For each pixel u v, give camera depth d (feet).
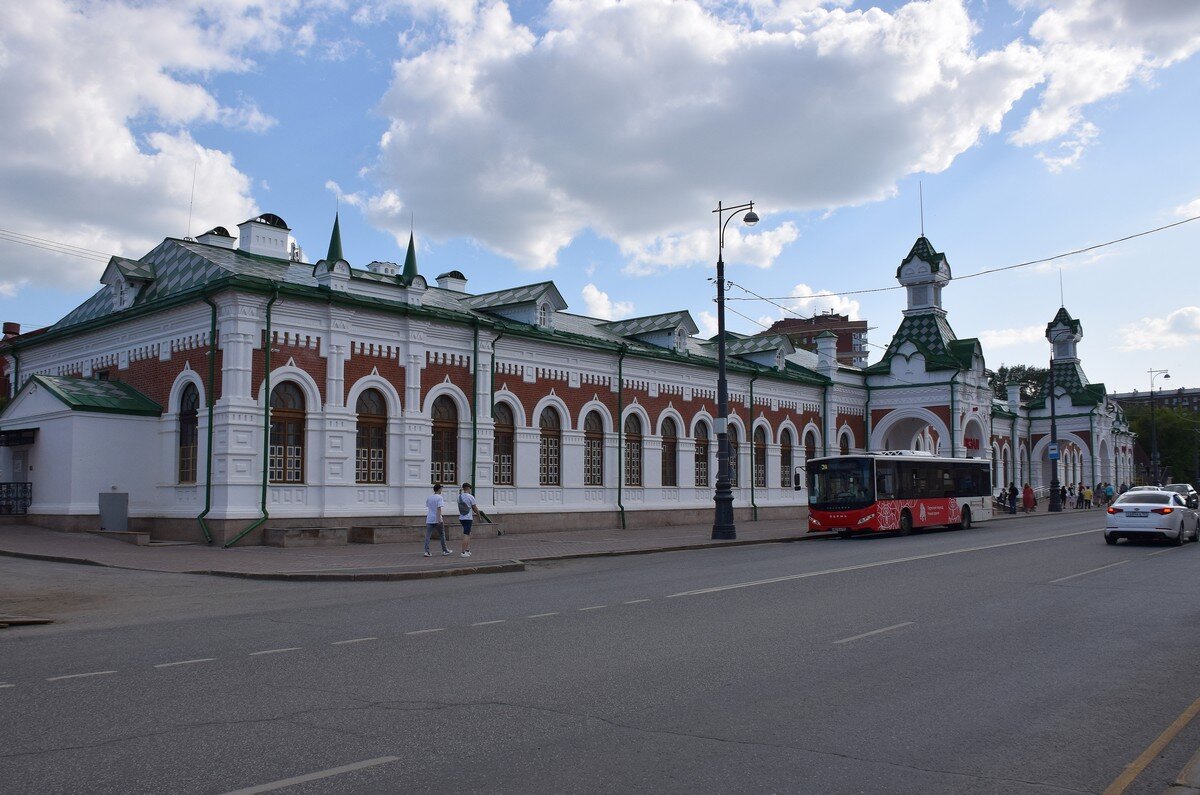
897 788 19.89
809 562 71.41
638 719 24.99
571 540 95.76
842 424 166.71
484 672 30.83
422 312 96.73
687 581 58.08
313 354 89.10
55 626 42.70
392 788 19.42
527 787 19.56
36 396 93.56
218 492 82.79
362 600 50.21
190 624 42.09
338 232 93.66
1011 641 36.94
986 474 133.80
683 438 133.18
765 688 28.63
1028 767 21.45
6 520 91.45
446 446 101.04
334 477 89.51
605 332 134.51
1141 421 356.59
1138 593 51.90
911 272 173.06
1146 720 25.57
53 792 19.16
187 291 86.79
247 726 24.16
